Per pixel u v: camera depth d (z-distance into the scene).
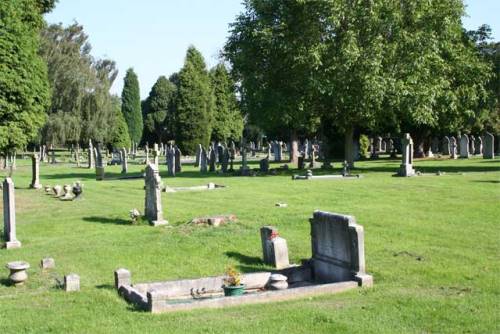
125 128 79.38
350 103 38.22
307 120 43.00
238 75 41.81
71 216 22.06
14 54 27.86
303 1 36.28
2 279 12.55
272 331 8.24
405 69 37.47
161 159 71.06
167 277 12.60
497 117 57.59
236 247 15.23
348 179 33.09
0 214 23.11
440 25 38.78
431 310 9.17
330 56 37.03
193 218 19.69
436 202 21.98
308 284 12.05
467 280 11.18
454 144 53.56
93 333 8.43
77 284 11.41
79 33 68.69
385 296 10.09
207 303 9.72
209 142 77.50
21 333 8.59
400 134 55.50
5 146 28.45
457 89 43.78
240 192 27.94
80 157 73.44
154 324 8.75
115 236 17.27
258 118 40.00
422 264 12.52
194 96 75.31
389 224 17.41
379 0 36.75
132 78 101.50
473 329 8.27
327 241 11.93
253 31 38.56
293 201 23.95
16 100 28.19
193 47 80.12
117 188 32.22
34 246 16.25
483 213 19.02
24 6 31.55
